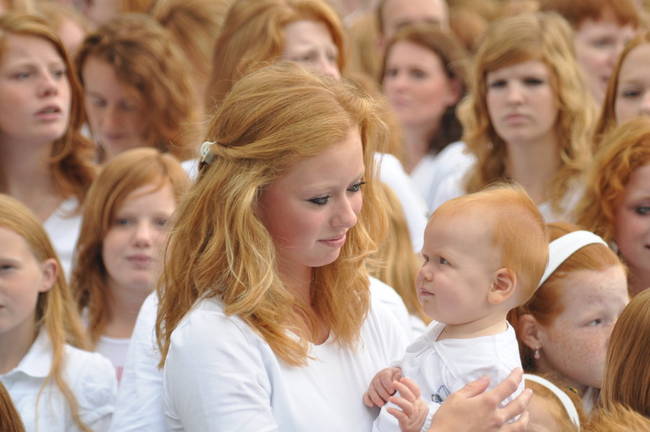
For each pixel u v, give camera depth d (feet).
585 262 28.50
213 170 23.56
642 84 40.96
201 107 50.11
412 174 56.75
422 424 23.41
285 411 23.25
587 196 35.86
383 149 26.25
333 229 23.11
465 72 57.21
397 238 36.32
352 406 24.41
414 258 36.55
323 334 25.25
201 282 23.57
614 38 55.83
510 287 24.75
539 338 28.99
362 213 25.53
